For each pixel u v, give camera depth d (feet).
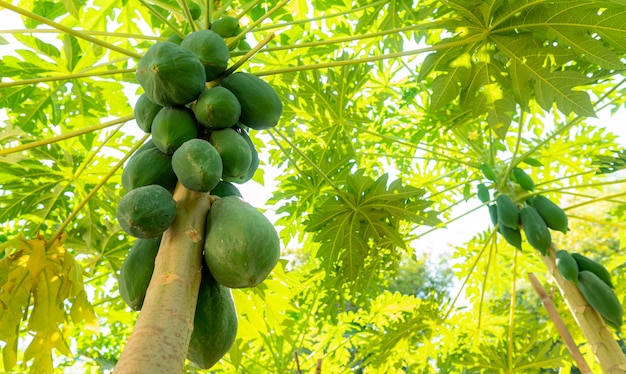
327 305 17.16
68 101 15.14
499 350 18.35
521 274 21.88
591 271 13.93
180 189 7.16
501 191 16.53
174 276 5.93
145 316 5.45
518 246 15.40
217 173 6.97
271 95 8.85
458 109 18.31
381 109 20.56
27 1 14.83
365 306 17.54
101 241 15.25
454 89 12.85
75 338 22.91
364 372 20.99
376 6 16.80
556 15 11.56
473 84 12.83
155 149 7.89
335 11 18.29
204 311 6.63
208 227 6.72
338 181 17.38
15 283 10.12
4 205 14.19
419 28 12.10
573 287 13.71
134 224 6.31
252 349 21.39
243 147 7.80
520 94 12.42
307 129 17.56
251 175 8.91
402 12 18.34
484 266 21.11
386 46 18.89
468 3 11.77
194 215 6.75
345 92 17.03
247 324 13.39
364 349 22.58
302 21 13.55
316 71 16.81
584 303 13.44
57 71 14.73
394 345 19.79
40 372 9.89
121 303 17.94
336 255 16.37
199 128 8.04
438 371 20.94
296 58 17.48
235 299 13.07
